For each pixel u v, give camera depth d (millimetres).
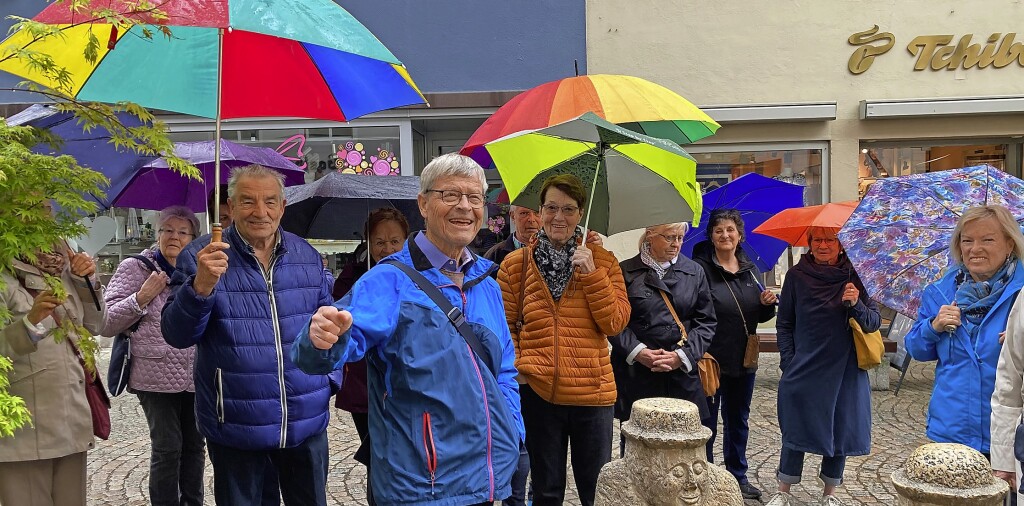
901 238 3371
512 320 3295
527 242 4410
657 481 2277
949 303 3186
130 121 2740
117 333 3498
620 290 3303
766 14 8680
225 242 2834
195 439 3758
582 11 8570
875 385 7238
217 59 2809
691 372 3750
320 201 4449
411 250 2285
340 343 1915
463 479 2111
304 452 2889
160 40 2836
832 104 8602
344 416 6461
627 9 8672
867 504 4348
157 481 3605
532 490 3322
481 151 4359
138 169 3643
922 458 1950
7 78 8148
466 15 8508
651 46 8711
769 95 8781
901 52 8695
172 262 3758
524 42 8555
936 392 3197
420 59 8539
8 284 2562
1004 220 2990
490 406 2195
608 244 8945
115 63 2777
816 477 4824
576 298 3217
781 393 4148
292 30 2207
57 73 2254
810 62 8734
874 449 5383
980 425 3006
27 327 2516
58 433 2811
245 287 2779
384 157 8586
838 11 8672
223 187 4082
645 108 3523
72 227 2291
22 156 2148
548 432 3217
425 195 2303
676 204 3418
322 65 3240
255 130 8523
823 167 8859
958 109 8500
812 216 4145
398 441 2115
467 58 8547
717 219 4391
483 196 2318
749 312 4359
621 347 3686
